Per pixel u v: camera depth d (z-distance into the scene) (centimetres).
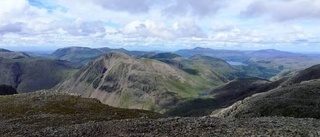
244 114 7431
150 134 3122
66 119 5850
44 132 3903
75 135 3547
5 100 7706
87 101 7725
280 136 2644
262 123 3228
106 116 6328
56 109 6894
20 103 7362
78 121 5719
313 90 8169
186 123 3434
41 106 7112
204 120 3538
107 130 3562
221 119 3584
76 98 7975
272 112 6931
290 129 2880
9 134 4309
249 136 2688
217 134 2836
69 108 7038
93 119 5956
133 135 3181
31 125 5231
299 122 3281
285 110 6694
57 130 3897
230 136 2734
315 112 6300
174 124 3431
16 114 6425
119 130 3475
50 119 5791
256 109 7319
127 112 6962
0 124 5388
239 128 3009
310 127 2980
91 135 3459
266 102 7494
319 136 2636
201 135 2873
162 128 3331
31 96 8106
